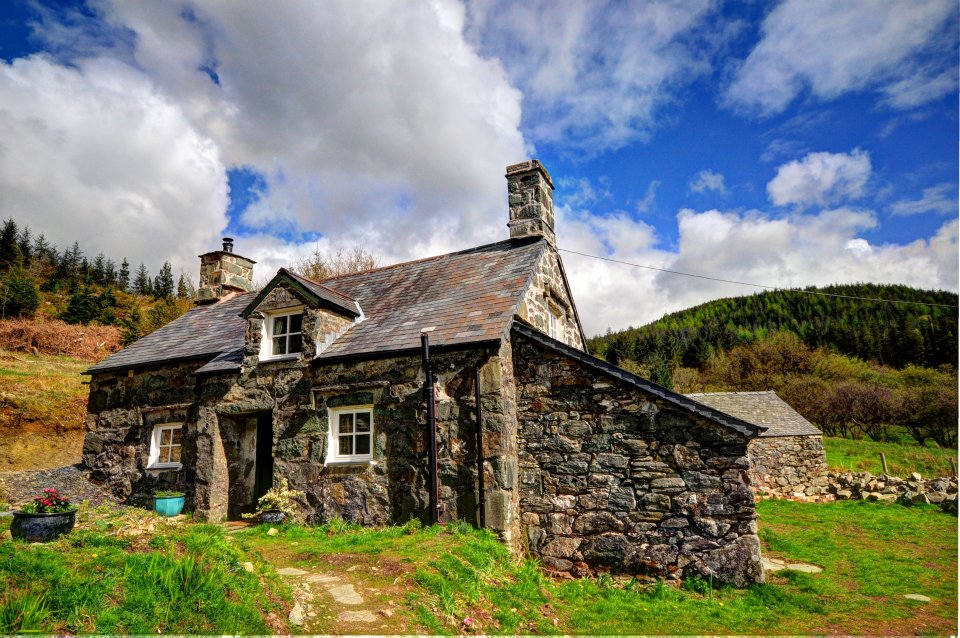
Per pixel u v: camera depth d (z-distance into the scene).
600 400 9.05
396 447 9.55
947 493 15.00
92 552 5.01
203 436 11.28
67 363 25.92
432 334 10.01
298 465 10.24
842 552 10.15
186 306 41.38
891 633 6.31
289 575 6.06
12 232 61.75
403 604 5.48
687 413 8.45
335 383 10.33
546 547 8.87
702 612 6.79
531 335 9.73
